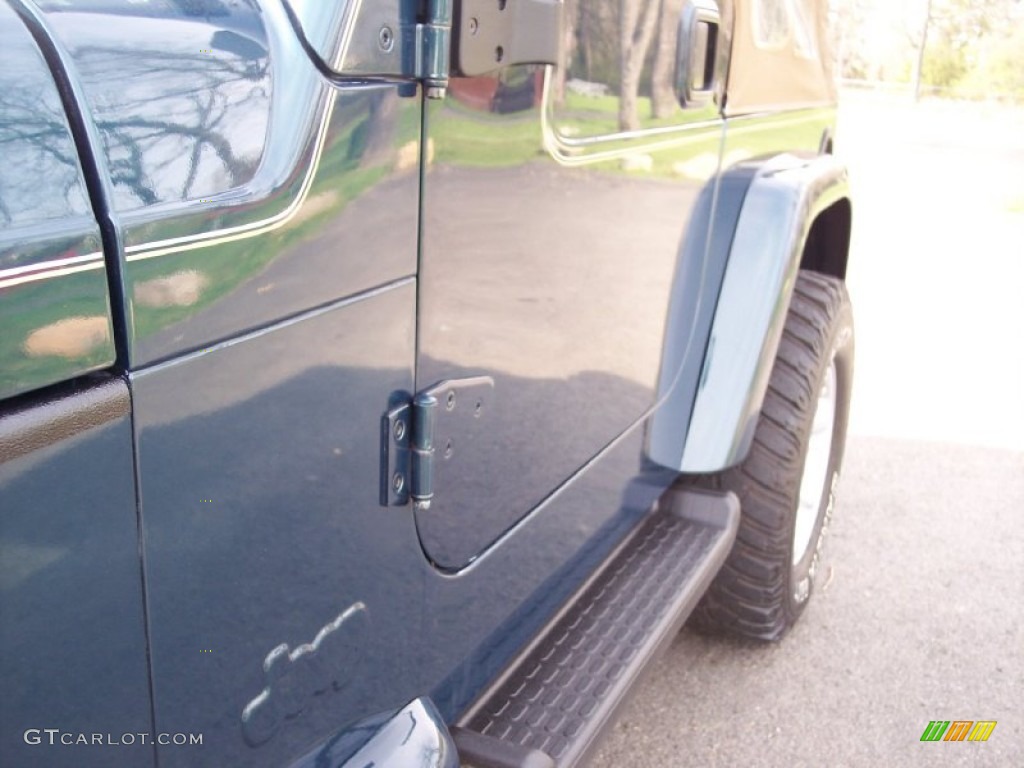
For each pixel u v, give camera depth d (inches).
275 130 38.5
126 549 34.6
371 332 45.0
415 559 52.2
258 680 42.6
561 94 58.4
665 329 81.8
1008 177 551.2
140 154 33.4
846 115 932.0
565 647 75.1
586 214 64.3
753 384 89.7
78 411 31.8
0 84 29.8
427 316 48.9
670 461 88.7
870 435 183.8
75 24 32.9
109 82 33.0
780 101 109.0
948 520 150.2
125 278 32.7
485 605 61.7
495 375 56.2
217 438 37.7
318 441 43.1
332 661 47.3
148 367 34.3
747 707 107.0
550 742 64.8
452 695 61.3
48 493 31.4
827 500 120.8
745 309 90.2
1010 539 144.9
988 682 112.3
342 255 42.3
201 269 35.6
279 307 39.4
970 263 340.5
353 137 41.8
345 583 46.9
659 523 94.7
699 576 86.3
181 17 36.3
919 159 617.9
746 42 93.1
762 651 116.6
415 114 45.1
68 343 31.0
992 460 173.0
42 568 31.6
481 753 59.8
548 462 65.2
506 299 56.0
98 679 34.4
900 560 137.9
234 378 38.0
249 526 40.1
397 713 49.8
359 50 41.3
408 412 48.8
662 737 102.1
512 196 54.7
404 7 43.4
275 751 44.8
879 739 102.8
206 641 39.2
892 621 123.3
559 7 53.8
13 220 29.4
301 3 39.5
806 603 116.5
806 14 117.2
